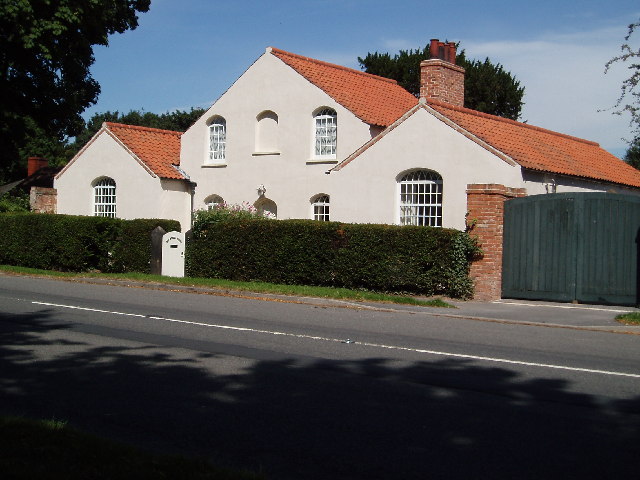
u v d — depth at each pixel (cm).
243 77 2819
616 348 1173
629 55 1770
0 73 3072
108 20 3172
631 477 572
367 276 1936
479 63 4638
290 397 812
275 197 2722
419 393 834
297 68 2683
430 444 649
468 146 2102
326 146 2627
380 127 2541
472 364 1003
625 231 1733
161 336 1202
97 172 3075
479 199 1838
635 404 796
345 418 729
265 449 634
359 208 2316
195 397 810
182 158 2989
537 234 1814
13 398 798
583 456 620
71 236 2445
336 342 1169
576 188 2341
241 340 1173
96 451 574
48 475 517
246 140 2806
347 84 2788
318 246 2019
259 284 1986
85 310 1508
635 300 1723
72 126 3462
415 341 1196
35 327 1273
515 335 1296
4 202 3369
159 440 657
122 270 2422
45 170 4188
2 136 3272
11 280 2219
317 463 600
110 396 812
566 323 1457
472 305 1730
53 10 2798
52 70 3155
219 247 2198
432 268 1862
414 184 2231
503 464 599
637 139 1817
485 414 748
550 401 804
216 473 535
